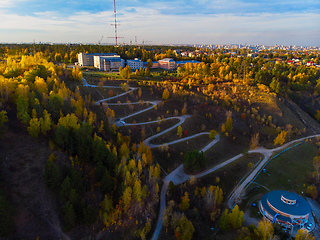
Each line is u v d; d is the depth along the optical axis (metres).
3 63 127.06
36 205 55.41
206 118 131.00
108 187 63.34
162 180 82.50
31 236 50.88
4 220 47.72
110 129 89.50
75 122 76.00
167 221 63.50
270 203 72.69
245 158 101.44
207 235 65.38
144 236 59.09
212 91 153.38
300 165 99.31
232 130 120.38
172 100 141.62
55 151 68.19
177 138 108.12
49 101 80.94
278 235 62.03
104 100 126.81
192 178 80.00
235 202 79.19
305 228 68.69
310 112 159.88
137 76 183.88
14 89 81.06
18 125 71.38
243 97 145.50
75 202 56.19
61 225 54.69
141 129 108.06
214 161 96.88
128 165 70.94
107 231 57.94
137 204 65.00
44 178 58.25
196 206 73.94
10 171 58.69
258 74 172.25
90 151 70.44
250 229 63.84
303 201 73.56
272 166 97.12
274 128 124.38
